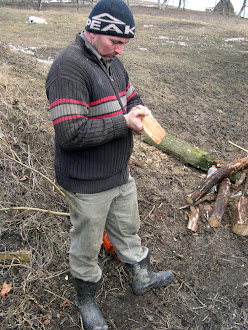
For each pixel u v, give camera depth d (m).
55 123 1.58
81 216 1.88
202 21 18.77
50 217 2.95
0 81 4.60
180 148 4.21
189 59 9.02
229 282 2.65
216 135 5.02
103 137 1.64
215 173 3.56
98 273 2.15
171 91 6.52
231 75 7.87
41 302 2.33
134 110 1.72
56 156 1.86
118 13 1.55
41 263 2.57
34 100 4.54
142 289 2.41
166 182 3.83
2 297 2.29
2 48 6.45
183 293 2.55
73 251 2.01
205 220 3.27
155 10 25.64
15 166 3.37
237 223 3.10
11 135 3.73
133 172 3.90
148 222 3.21
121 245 2.28
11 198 3.04
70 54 1.60
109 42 1.61
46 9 21.02
